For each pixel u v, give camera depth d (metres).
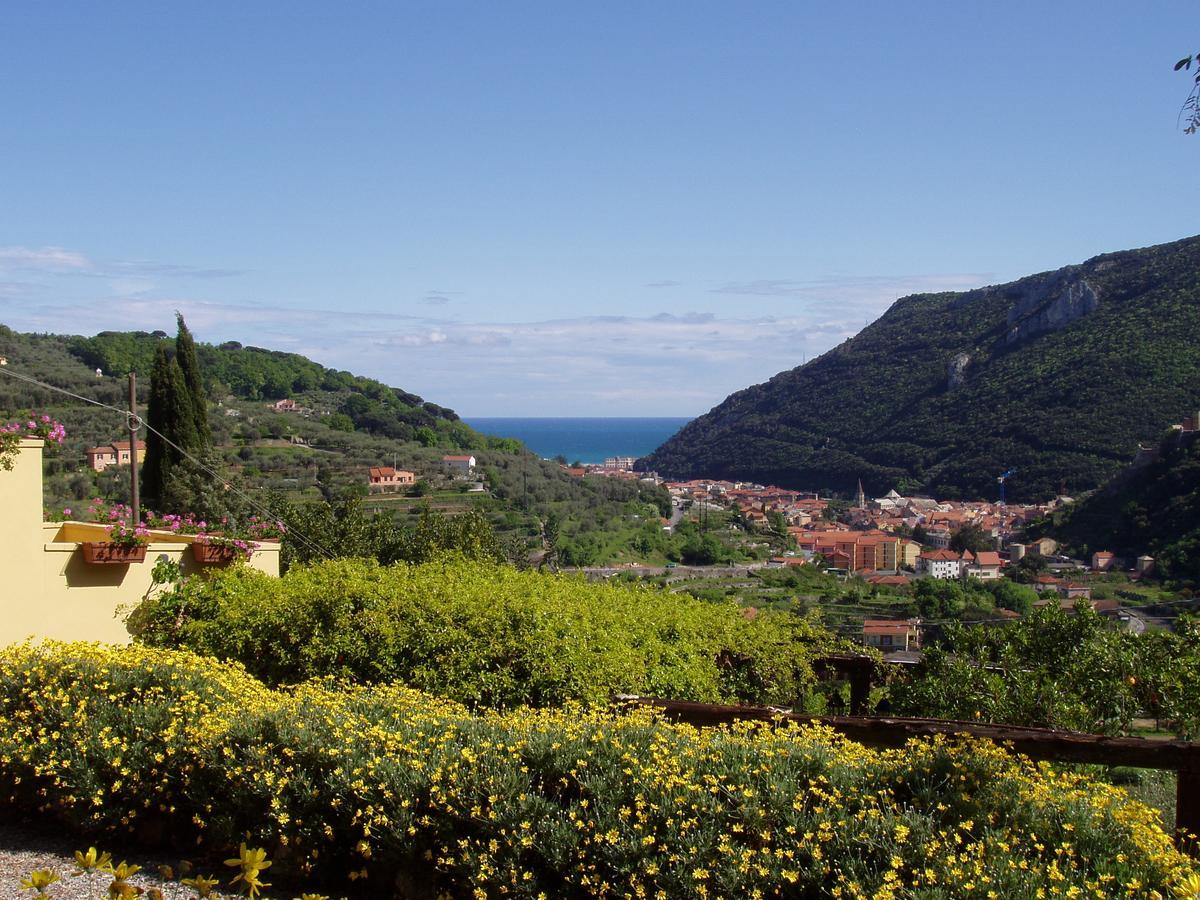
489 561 9.34
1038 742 3.72
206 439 17.78
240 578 7.59
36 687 4.79
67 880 3.83
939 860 2.88
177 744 4.19
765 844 3.13
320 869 3.81
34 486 6.68
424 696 4.93
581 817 3.36
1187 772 3.50
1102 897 2.70
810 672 6.39
